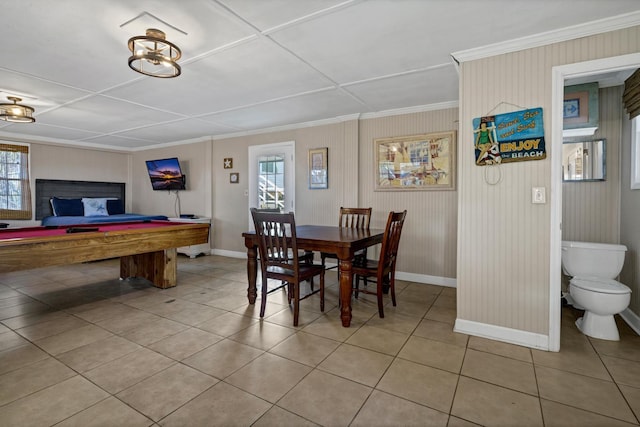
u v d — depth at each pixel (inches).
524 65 90.1
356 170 172.1
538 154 88.4
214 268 191.0
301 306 124.3
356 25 83.3
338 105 154.6
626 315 109.0
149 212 275.0
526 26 83.3
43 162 233.8
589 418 60.7
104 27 83.2
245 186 219.6
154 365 79.7
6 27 82.8
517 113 90.8
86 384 71.6
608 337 94.0
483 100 95.7
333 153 181.0
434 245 155.3
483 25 83.0
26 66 107.7
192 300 131.4
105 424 59.1
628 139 109.0
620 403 65.0
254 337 96.0
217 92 134.9
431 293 141.0
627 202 109.2
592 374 75.7
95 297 135.3
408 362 81.4
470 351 87.4
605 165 118.3
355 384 71.7
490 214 95.3
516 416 61.3
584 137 121.6
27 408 63.2
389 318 111.6
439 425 59.0
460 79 99.2
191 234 146.9
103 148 262.7
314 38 90.0
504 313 94.0
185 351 87.0
